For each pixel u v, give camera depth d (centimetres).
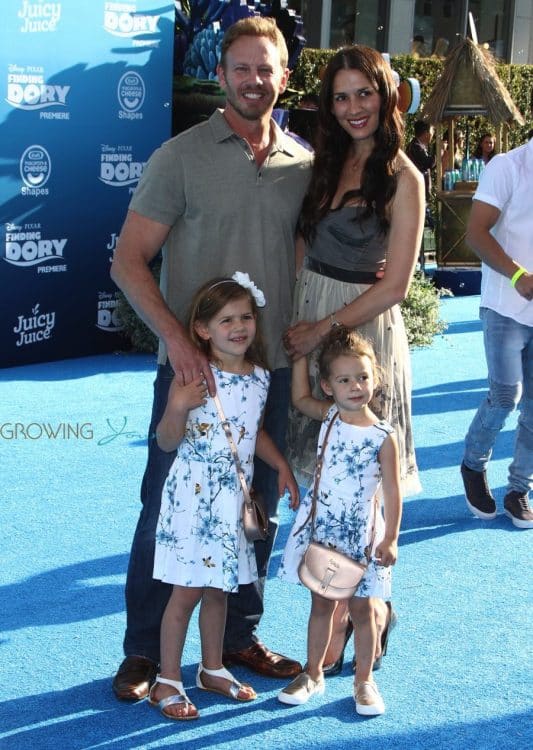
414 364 917
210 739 333
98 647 392
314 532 354
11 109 809
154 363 877
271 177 350
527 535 521
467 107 1246
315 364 382
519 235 491
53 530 501
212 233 344
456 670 384
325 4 1593
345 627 377
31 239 841
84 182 870
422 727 344
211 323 335
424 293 1014
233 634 378
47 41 824
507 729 345
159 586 361
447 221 1301
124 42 879
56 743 328
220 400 339
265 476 373
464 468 541
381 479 351
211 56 962
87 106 862
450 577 466
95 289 897
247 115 337
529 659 394
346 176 366
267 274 353
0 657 381
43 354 868
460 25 1769
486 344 512
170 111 927
